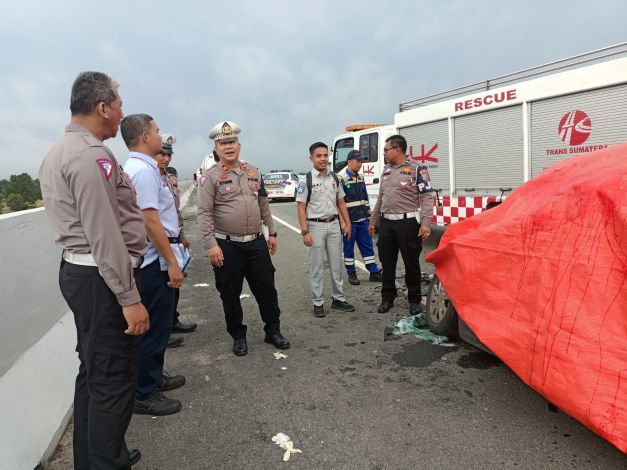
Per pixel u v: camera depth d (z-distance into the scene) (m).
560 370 2.41
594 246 2.45
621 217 2.34
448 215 8.05
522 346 2.70
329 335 4.46
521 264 2.88
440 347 4.04
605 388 2.21
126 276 2.03
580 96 6.01
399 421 2.90
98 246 1.96
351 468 2.46
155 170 3.14
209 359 4.01
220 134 3.79
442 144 8.11
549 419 2.85
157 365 3.14
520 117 6.74
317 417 2.99
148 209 2.97
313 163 4.97
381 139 9.82
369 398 3.20
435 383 3.38
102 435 2.14
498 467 2.42
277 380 3.54
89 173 1.94
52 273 3.93
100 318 2.07
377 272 6.57
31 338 3.29
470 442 2.65
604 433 2.16
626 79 5.51
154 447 2.73
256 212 3.97
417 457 2.53
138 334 2.15
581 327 2.37
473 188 7.56
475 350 3.95
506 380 3.39
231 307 4.02
